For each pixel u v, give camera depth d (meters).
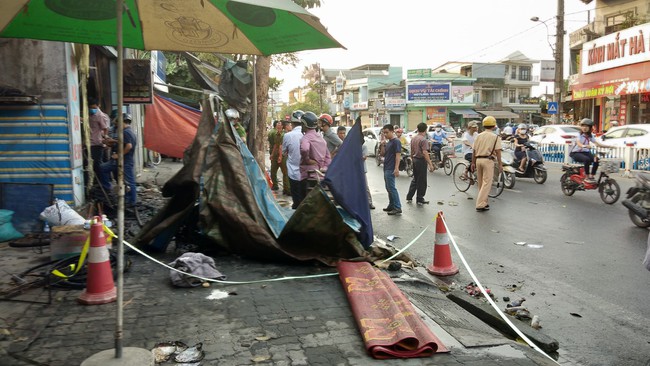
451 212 10.66
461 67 66.38
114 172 9.18
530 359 3.64
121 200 3.48
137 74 10.60
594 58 26.30
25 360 3.47
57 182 7.73
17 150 7.63
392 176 10.41
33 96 7.46
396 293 4.63
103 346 3.71
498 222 9.53
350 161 6.20
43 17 4.97
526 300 5.43
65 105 7.68
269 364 3.48
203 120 6.59
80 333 3.93
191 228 6.47
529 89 67.25
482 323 4.74
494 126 10.66
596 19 29.06
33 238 6.75
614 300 5.39
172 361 3.51
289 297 4.81
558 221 9.55
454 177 14.13
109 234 5.77
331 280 5.36
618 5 27.45
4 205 7.16
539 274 6.32
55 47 7.57
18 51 7.53
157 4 4.70
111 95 13.04
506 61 65.88
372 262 5.97
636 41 22.48
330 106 90.25
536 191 13.50
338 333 3.99
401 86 64.19
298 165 9.37
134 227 7.89
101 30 5.31
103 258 4.66
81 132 8.75
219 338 3.88
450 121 61.62
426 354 3.64
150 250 6.27
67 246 5.73
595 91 26.08
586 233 8.49
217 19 4.98
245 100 11.30
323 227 5.86
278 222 6.30
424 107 60.62
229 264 5.93
